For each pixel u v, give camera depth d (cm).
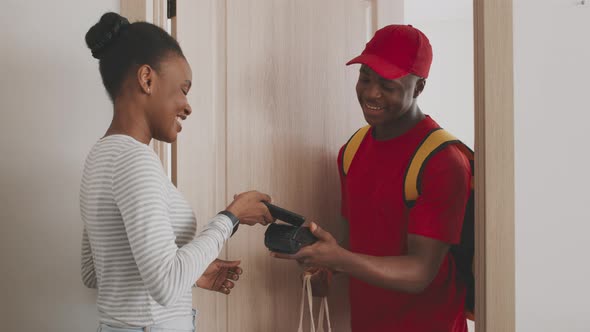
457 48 498
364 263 125
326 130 181
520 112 125
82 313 150
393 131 144
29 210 145
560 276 127
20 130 144
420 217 130
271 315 172
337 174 184
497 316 125
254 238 169
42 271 147
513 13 124
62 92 147
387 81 135
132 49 105
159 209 95
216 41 163
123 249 101
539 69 125
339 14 182
